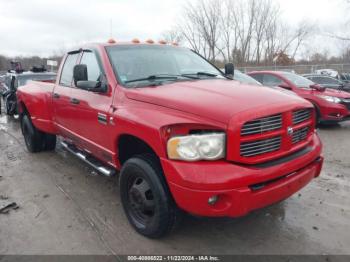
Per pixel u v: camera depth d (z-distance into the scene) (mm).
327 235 3432
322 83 13250
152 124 3006
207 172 2727
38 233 3549
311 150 3363
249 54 38531
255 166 2869
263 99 3049
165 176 2920
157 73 4012
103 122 3730
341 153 6332
